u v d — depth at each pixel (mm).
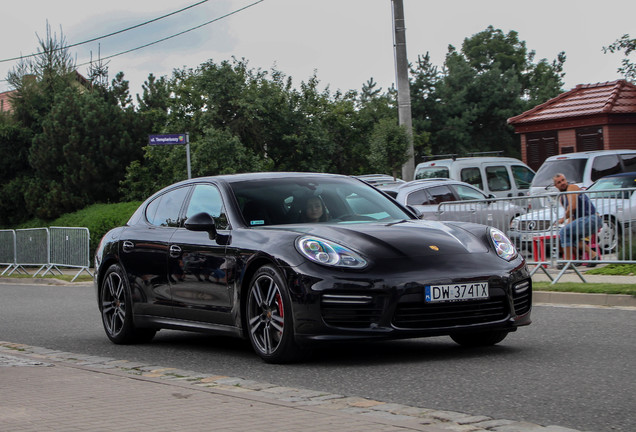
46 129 31547
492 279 6719
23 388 5863
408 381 6012
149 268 8383
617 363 6426
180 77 28375
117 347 8820
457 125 53062
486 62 69812
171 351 8289
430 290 6512
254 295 7055
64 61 36000
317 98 29141
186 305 7898
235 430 4430
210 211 7898
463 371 6297
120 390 5695
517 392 5496
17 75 35719
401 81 25172
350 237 6832
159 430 4484
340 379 6207
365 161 30188
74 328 10766
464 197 18906
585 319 9188
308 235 6910
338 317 6512
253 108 27141
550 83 59344
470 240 7078
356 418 4656
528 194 24375
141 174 29969
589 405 5062
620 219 12438
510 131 55719
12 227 32438
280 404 5086
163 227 8461
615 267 13305
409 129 25328
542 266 12859
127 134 30844
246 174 8289
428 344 7754
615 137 26297
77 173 30484
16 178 33156
